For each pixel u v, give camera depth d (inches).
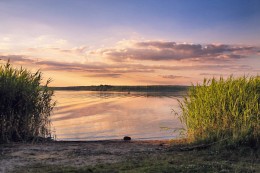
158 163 331.9
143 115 1090.7
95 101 2053.4
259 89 461.4
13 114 492.4
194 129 456.8
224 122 428.5
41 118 530.9
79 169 305.1
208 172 296.4
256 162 339.9
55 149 415.2
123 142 490.3
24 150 406.9
